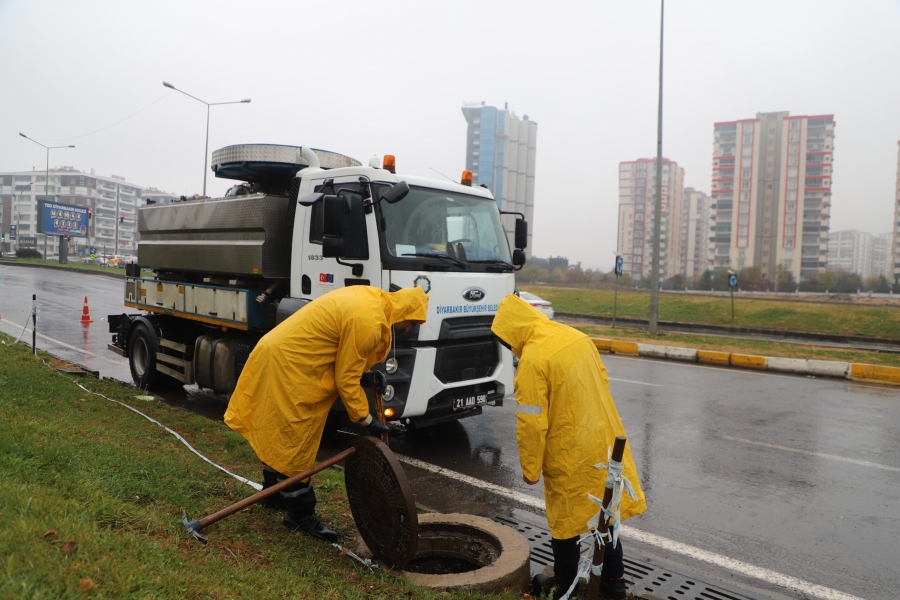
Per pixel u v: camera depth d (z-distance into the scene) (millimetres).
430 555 3920
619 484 2840
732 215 91688
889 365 12477
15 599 2059
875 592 3832
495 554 3693
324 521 4055
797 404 9273
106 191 138625
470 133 100000
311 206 6301
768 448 6883
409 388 5664
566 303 27422
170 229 8359
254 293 6793
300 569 3129
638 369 12484
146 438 5387
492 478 5750
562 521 3160
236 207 6902
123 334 9758
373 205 5660
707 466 6246
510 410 8625
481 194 6836
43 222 46094
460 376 6102
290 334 3613
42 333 14109
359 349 3557
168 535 3123
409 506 3203
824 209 86250
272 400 3602
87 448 4297
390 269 5570
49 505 2898
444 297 5879
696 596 3592
